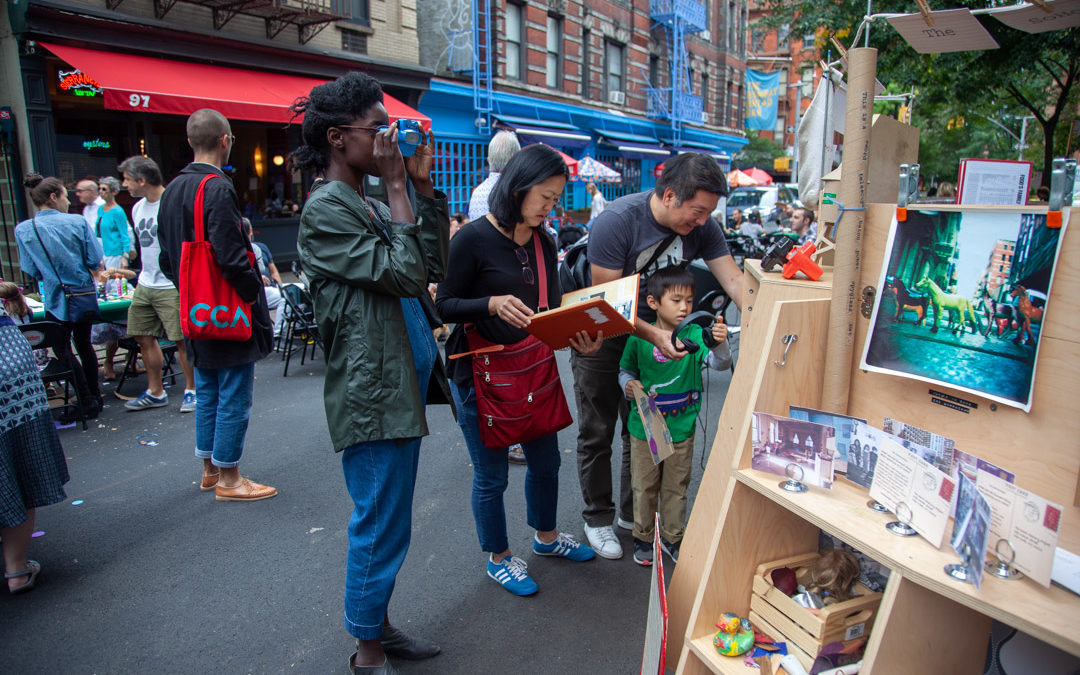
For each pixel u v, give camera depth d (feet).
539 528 10.04
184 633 8.63
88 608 9.16
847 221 5.68
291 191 40.14
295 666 8.02
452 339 9.00
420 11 49.19
